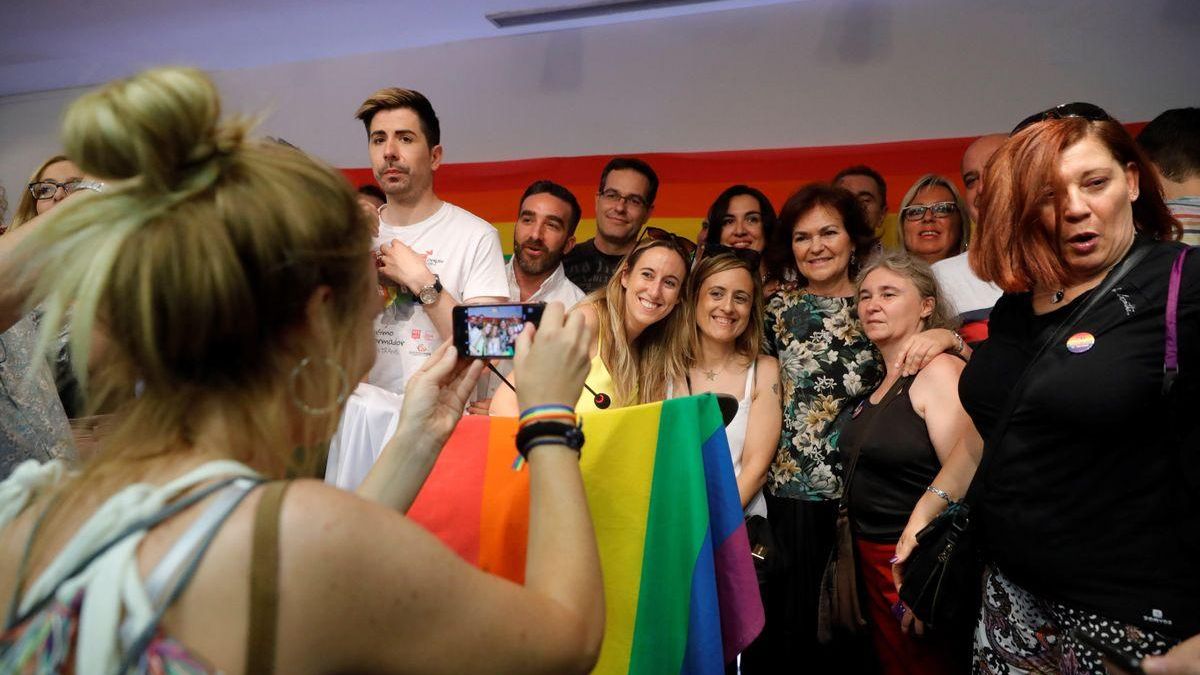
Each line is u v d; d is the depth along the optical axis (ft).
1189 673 3.20
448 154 12.41
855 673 8.05
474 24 12.17
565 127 11.93
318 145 13.06
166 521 2.12
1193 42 9.64
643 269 7.98
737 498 4.32
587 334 2.93
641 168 11.41
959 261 9.60
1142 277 4.62
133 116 2.17
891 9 10.66
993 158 5.24
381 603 2.10
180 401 2.33
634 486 4.18
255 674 1.99
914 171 10.52
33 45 13.50
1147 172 4.92
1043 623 5.09
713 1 11.17
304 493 2.15
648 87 11.59
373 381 8.93
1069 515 4.75
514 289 11.33
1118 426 4.53
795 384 8.61
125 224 2.20
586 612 2.43
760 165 11.10
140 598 2.00
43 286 2.37
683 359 8.49
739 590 4.26
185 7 12.25
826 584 7.65
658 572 4.10
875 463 7.44
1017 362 5.16
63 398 5.76
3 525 2.36
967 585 5.55
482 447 4.35
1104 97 9.95
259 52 13.30
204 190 2.25
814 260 8.89
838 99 10.84
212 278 2.18
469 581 2.23
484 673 2.19
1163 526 4.48
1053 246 4.90
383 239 9.52
